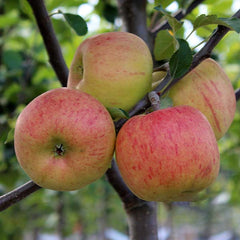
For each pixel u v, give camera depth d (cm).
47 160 45
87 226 252
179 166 43
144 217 59
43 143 44
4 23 97
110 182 59
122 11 68
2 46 105
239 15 49
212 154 44
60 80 58
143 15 67
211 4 77
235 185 118
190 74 50
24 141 44
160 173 43
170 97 50
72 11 85
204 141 43
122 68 48
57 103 44
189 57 47
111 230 271
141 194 45
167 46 56
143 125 44
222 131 50
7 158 91
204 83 50
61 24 87
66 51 99
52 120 43
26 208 174
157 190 44
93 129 43
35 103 44
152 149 43
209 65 51
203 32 63
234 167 111
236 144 108
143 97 49
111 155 45
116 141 45
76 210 202
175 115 44
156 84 50
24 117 44
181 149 43
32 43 103
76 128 43
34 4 54
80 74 51
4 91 96
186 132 43
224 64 105
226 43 101
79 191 160
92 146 44
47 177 45
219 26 47
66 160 45
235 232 326
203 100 49
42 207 176
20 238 182
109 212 213
